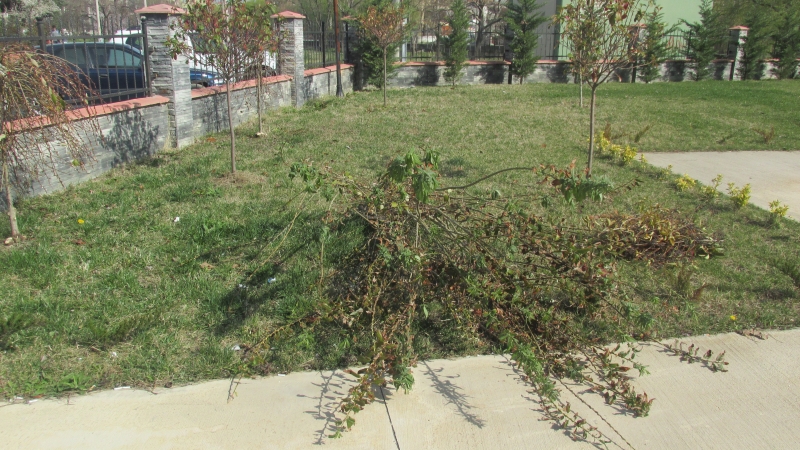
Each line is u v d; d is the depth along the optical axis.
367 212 4.88
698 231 5.37
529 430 3.29
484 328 4.21
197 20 6.91
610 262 4.35
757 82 20.88
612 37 6.65
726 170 8.99
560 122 11.55
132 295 4.38
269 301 4.40
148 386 3.55
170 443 3.10
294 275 4.68
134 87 8.11
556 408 3.39
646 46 6.83
